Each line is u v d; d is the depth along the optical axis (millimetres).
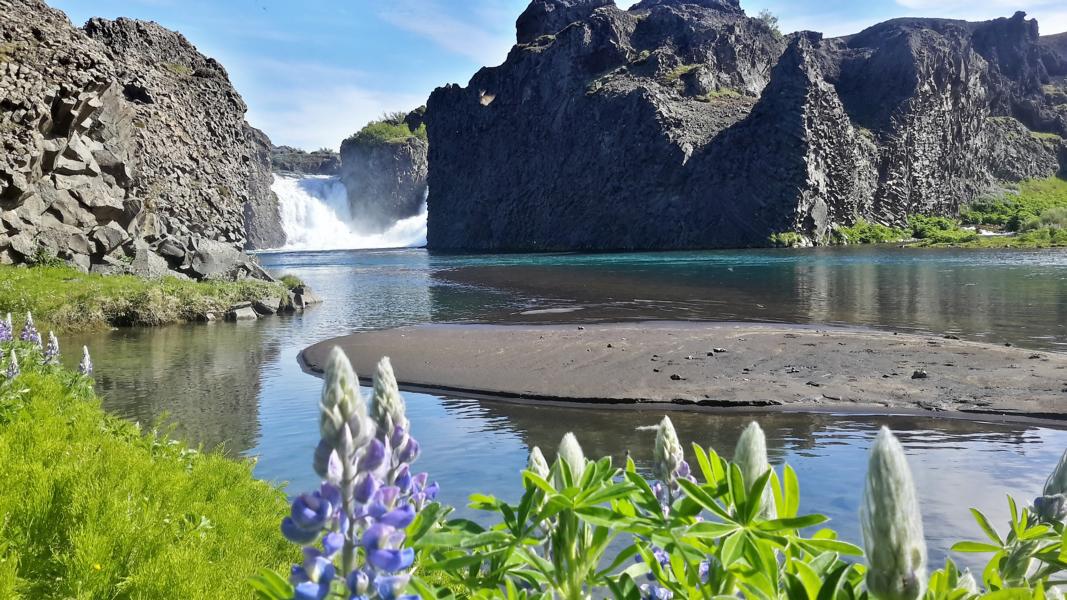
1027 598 1408
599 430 12352
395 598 1325
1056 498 1715
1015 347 18516
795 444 11023
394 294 42312
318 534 1312
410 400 15156
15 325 23531
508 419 13273
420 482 2037
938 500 8273
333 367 1373
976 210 115062
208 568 4395
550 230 114688
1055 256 61344
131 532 4387
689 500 1673
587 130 108250
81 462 5422
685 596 1688
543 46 123812
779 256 69938
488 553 1763
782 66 91750
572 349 20062
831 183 94000
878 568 1102
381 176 170625
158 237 38750
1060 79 164500
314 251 127562
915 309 28156
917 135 108188
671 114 99812
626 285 43719
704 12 139625
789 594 1408
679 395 14414
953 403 13164
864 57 116875
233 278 40281
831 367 16562
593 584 1802
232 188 62219
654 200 99188
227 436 12164
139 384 16984
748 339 20953
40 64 31812
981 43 156375
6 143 29562
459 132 134000
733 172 92812
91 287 28594
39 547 4277
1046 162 139000
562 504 1698
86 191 33281
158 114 52125
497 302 36250
